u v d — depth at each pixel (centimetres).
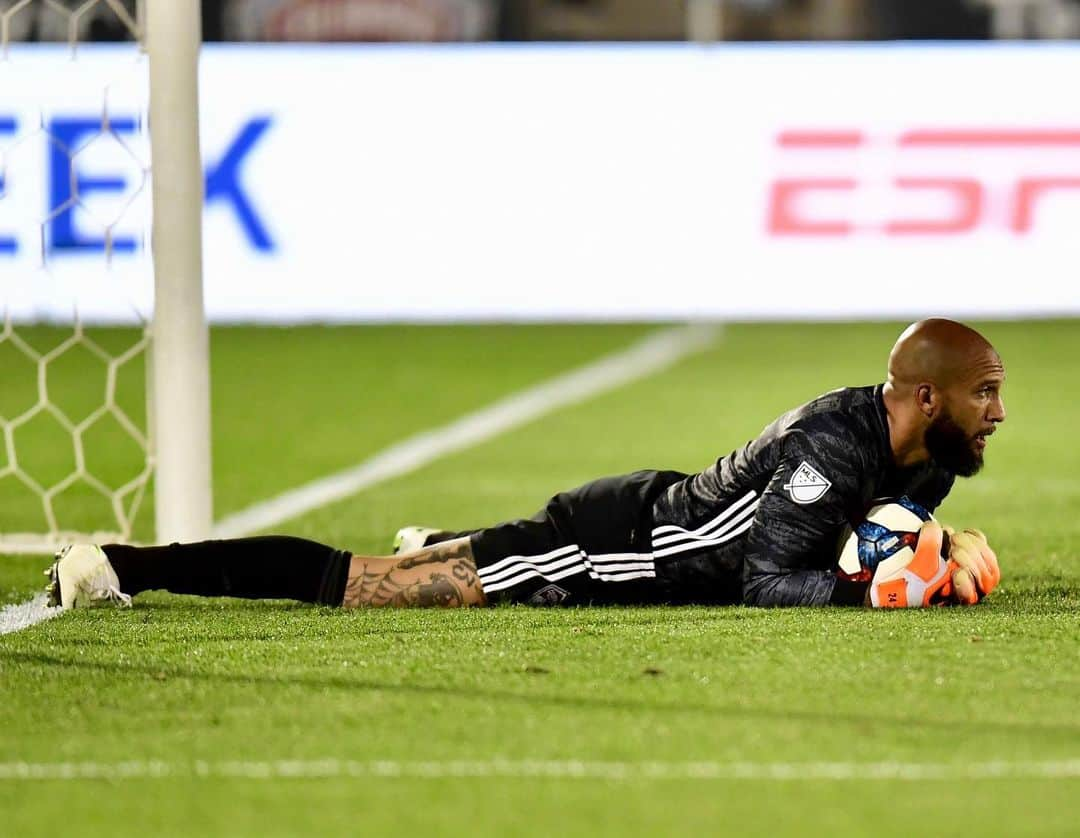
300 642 1416
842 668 1284
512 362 4253
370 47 4666
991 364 1430
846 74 4744
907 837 938
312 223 4666
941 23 5128
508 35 5062
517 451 2995
